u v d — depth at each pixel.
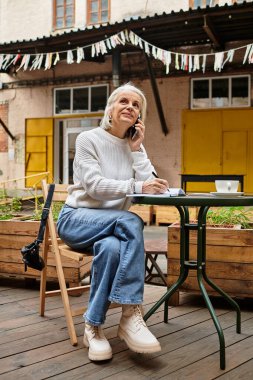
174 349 2.27
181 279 2.43
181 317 2.79
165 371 2.01
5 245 3.51
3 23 13.38
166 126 11.31
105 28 9.09
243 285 2.94
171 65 11.23
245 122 10.66
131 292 2.04
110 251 2.09
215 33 9.28
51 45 10.15
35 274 3.41
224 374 1.99
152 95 11.49
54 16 12.85
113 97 2.46
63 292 2.39
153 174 2.51
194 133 11.09
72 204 2.42
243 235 2.93
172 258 3.04
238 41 10.62
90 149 2.37
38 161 12.98
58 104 12.76
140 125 2.46
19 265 3.46
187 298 3.25
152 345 2.01
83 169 2.32
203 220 2.36
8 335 2.45
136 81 11.66
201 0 11.14
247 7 8.00
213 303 3.12
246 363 2.11
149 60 10.08
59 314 2.83
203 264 2.39
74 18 12.61
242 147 10.69
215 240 2.99
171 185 11.30
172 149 11.30
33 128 13.04
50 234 2.52
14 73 13.16
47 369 2.02
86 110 12.41
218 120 10.88
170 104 11.29
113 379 1.93
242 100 10.70
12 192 9.15
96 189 2.25
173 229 3.04
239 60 10.64
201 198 2.04
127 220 2.13
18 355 2.18
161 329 2.57
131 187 2.23
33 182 12.99
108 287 2.11
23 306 3.00
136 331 2.05
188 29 9.30
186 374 1.98
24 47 10.37
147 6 11.64
